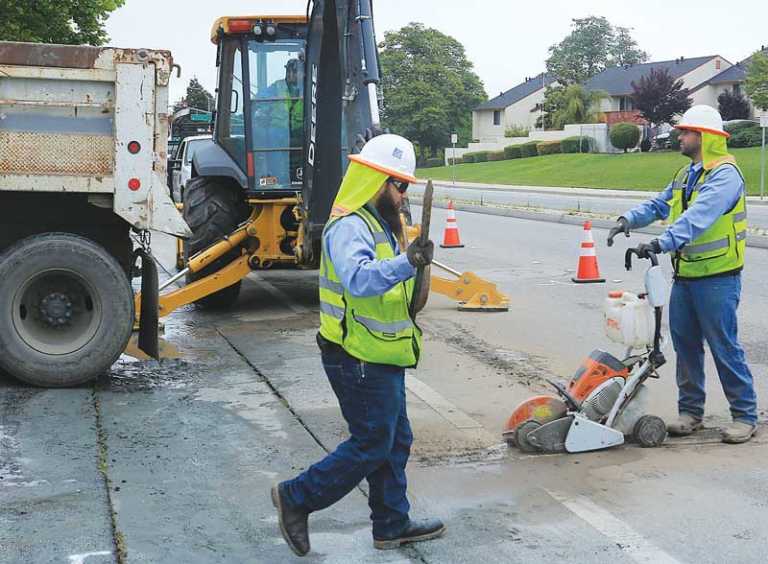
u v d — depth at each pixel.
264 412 6.65
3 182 7.01
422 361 8.29
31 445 5.84
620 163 52.06
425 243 3.84
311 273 14.23
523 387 7.42
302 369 7.93
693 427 6.14
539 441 5.75
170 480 5.30
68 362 7.07
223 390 7.24
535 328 9.75
